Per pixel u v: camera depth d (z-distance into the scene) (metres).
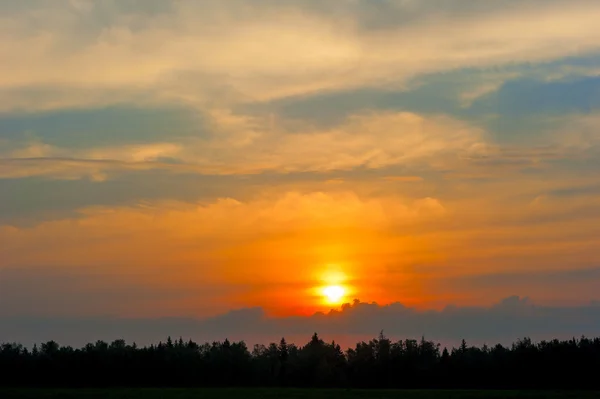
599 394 149.38
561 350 182.38
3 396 144.12
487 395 146.50
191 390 159.88
